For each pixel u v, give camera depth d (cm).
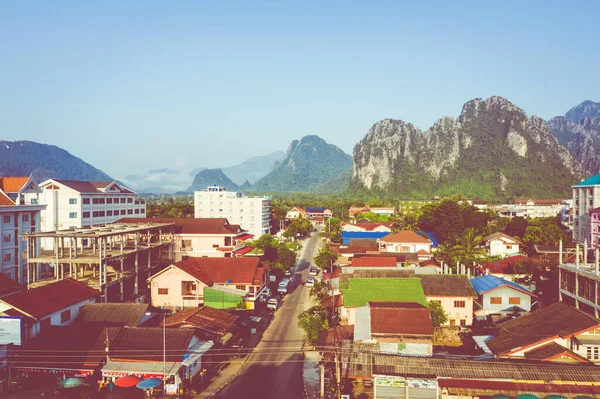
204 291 5906
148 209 18088
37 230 7744
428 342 4266
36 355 3931
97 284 5791
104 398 3622
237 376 4303
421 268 7412
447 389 3322
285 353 4934
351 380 4088
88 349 3959
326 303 6238
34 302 4450
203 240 8344
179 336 4109
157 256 7944
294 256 9719
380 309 4612
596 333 3888
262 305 6819
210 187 16062
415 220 14325
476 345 4781
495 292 5900
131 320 4678
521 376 3366
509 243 10419
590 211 9012
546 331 4084
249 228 15362
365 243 11406
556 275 6794
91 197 10594
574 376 3331
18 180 9200
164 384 3706
